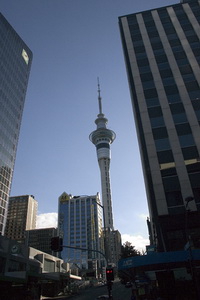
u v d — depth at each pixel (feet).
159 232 107.45
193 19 175.73
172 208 108.88
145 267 90.07
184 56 157.28
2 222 285.43
